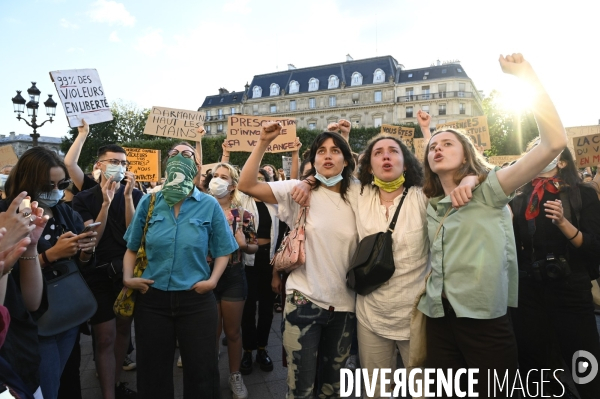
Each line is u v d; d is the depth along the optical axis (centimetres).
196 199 268
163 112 604
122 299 254
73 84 417
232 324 330
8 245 153
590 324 266
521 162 187
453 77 6412
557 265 264
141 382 250
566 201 275
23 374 185
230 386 333
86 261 278
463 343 200
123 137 4462
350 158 250
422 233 228
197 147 594
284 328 239
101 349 295
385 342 234
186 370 253
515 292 204
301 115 7262
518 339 292
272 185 251
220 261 269
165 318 250
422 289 215
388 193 245
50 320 218
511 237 199
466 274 195
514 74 186
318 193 250
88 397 326
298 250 232
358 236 245
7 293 183
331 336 245
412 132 728
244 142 571
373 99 6812
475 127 701
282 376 364
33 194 228
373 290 227
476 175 201
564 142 176
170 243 250
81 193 332
